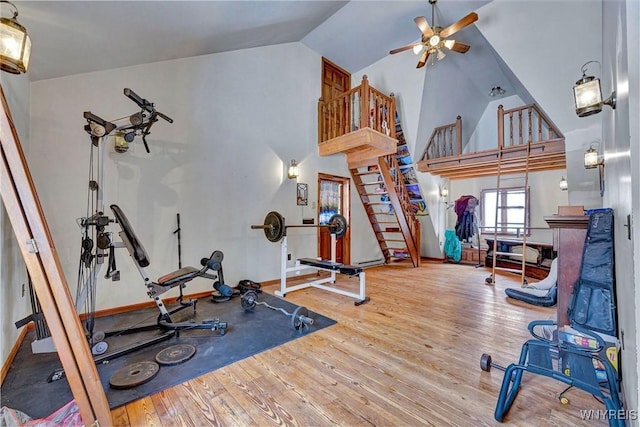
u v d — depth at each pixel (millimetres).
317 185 5414
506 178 7047
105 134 2650
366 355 2250
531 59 4078
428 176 6762
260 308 3404
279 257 4766
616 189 1705
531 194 6629
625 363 1421
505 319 3055
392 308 3426
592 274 1939
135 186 3359
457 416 1563
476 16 3527
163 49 3236
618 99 1488
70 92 2969
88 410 1371
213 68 4027
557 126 4172
